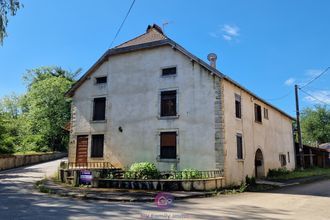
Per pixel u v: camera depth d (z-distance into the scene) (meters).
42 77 53.53
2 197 12.88
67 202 11.89
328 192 16.41
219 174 17.23
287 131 32.47
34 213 9.27
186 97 19.02
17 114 58.28
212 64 21.67
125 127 20.58
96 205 11.30
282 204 12.24
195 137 18.33
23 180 19.92
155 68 20.33
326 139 62.12
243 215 9.75
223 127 17.75
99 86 22.16
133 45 21.14
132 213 9.62
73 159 21.91
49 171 25.75
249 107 22.36
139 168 17.11
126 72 21.34
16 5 14.72
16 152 36.41
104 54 22.09
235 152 19.06
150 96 20.16
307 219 9.32
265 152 24.73
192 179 15.61
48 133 44.28
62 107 44.62
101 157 21.02
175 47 19.66
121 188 16.19
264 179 23.30
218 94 18.16
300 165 34.22
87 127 21.94
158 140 19.33
